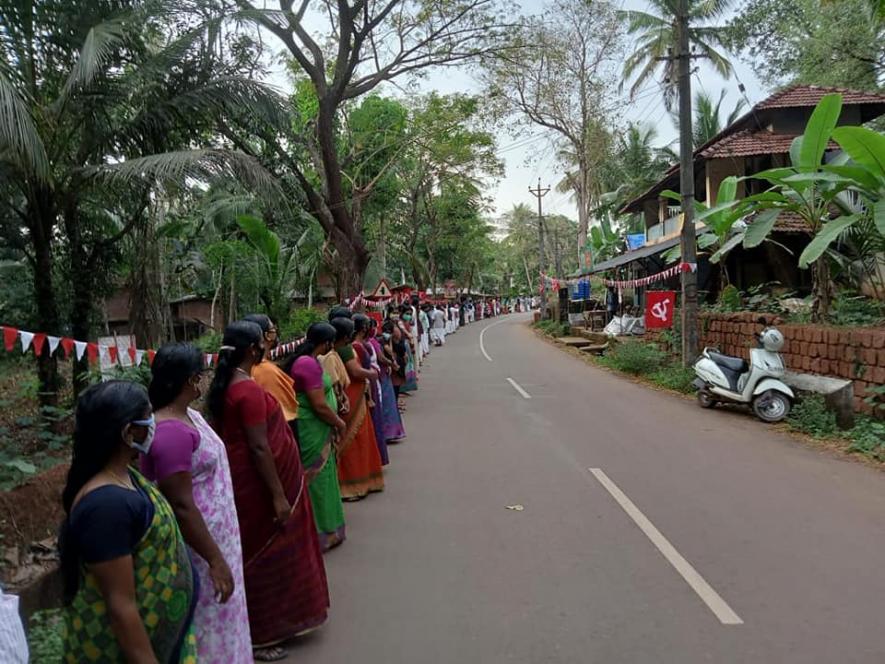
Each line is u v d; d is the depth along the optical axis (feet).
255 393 12.55
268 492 12.62
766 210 43.21
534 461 26.99
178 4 30.40
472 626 13.44
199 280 84.99
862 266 45.50
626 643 12.62
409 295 93.04
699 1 86.33
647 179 115.03
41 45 27.32
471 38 53.83
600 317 97.30
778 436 31.04
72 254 31.63
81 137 28.99
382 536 18.75
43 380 27.63
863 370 32.53
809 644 12.44
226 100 30.86
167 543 7.88
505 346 92.84
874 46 66.74
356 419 22.03
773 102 66.39
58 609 13.35
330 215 53.42
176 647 8.06
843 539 17.76
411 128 69.15
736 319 46.75
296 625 12.76
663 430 32.96
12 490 16.26
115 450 7.55
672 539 17.99
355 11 49.24
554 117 103.50
